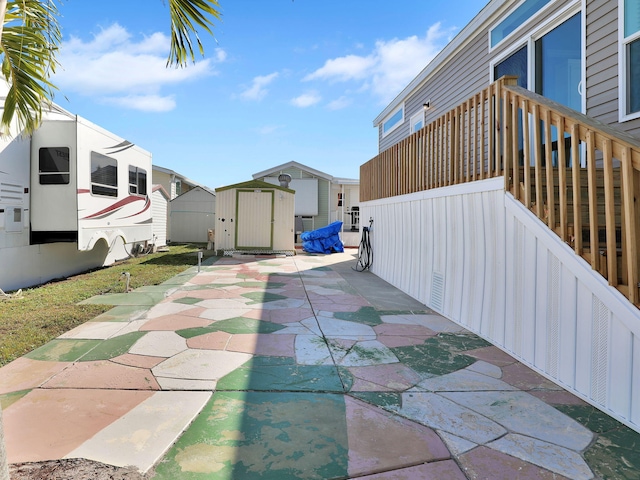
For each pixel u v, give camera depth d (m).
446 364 3.19
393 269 6.88
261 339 3.78
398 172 6.72
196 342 3.65
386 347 3.59
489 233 3.88
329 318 4.61
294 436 2.09
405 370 3.05
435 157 5.24
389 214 7.16
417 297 5.69
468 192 4.27
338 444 2.02
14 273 6.39
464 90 7.50
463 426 2.22
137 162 9.55
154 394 2.57
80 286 6.58
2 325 4.16
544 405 2.49
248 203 11.99
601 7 4.48
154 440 2.03
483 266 3.98
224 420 2.25
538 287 3.11
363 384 2.78
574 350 2.70
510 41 6.06
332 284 6.96
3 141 6.03
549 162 3.00
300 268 9.12
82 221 6.87
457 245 4.54
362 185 9.29
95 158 7.37
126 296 5.76
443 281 4.86
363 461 1.88
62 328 4.06
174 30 2.69
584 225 3.17
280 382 2.79
